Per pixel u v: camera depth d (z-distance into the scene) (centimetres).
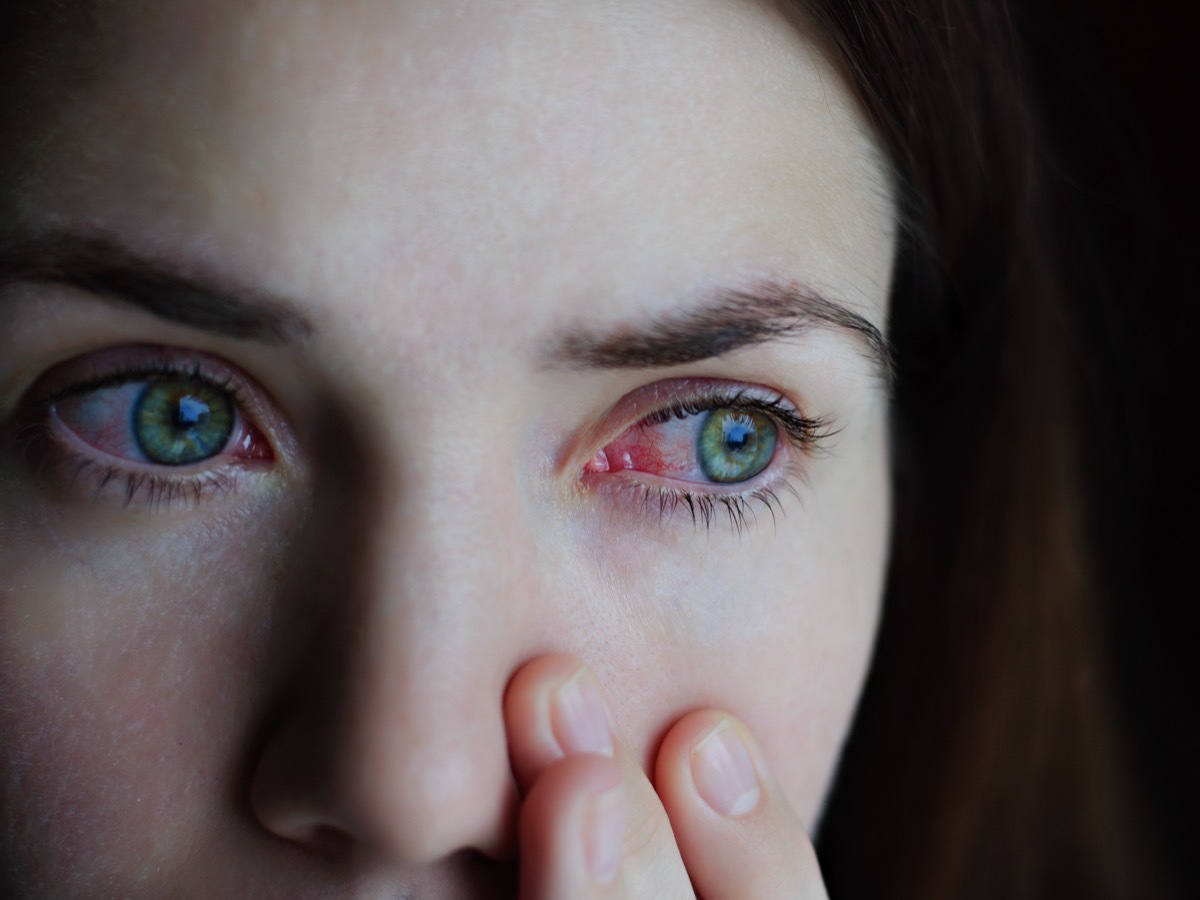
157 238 29
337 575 30
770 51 31
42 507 30
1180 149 46
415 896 30
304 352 29
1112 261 46
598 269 30
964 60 36
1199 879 47
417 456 30
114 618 30
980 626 41
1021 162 38
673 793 32
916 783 42
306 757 29
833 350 32
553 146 29
